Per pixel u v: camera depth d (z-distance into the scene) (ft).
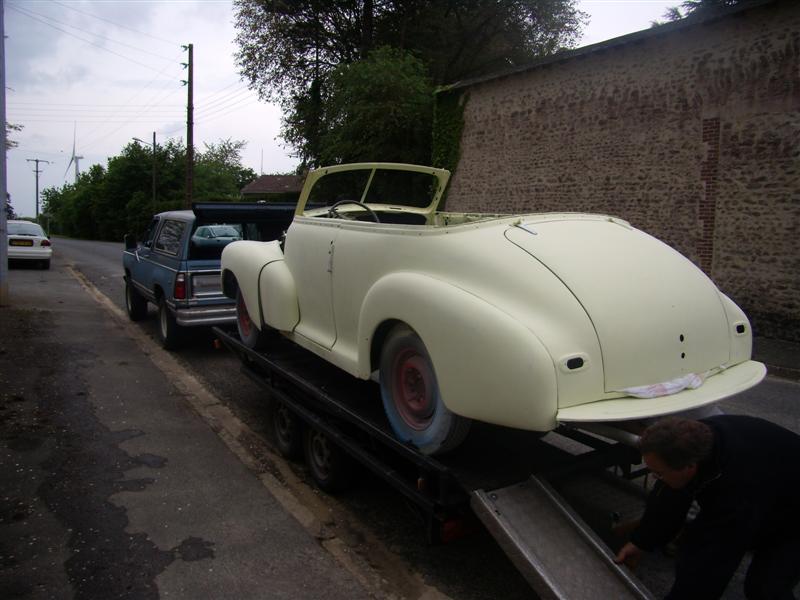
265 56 88.63
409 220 17.37
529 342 8.40
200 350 27.86
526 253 9.68
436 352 9.62
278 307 15.29
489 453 10.92
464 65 91.50
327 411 13.60
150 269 29.53
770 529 7.82
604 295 9.13
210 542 11.59
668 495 7.77
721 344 10.25
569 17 89.81
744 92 35.68
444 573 11.16
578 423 8.87
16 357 23.99
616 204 43.68
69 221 227.20
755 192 35.53
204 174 184.14
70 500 13.00
